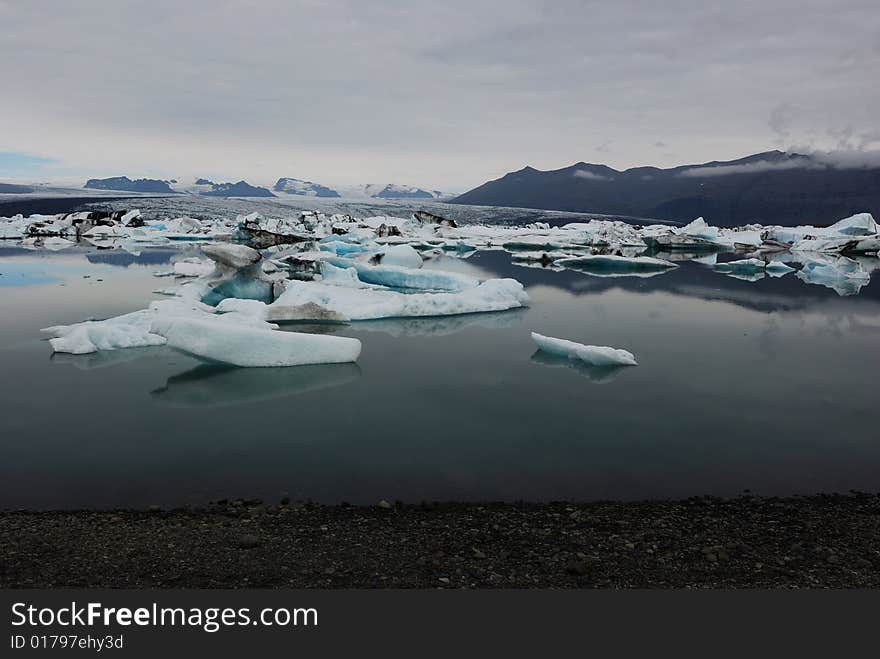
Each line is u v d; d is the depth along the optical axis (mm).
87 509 6305
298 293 18125
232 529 5543
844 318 18984
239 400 10305
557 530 5617
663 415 9781
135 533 5430
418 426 9125
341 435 8711
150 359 12664
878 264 38094
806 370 12711
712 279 29391
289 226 53094
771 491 6988
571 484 7098
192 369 12008
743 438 8781
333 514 6000
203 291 19016
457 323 17500
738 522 5875
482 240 53938
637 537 5469
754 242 49469
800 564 4957
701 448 8367
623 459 7930
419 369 12391
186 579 4590
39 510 6270
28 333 15016
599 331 16656
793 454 8180
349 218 63250
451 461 7785
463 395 10711
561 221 154875
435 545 5234
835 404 10445
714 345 15094
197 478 7184
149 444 8305
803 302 22203
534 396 10695
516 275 30859
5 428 8883
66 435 8625
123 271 28891
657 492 6910
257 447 8219
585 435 8812
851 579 4711
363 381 11500
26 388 10750
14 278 25875
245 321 14648
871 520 5969
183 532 5461
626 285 26922
